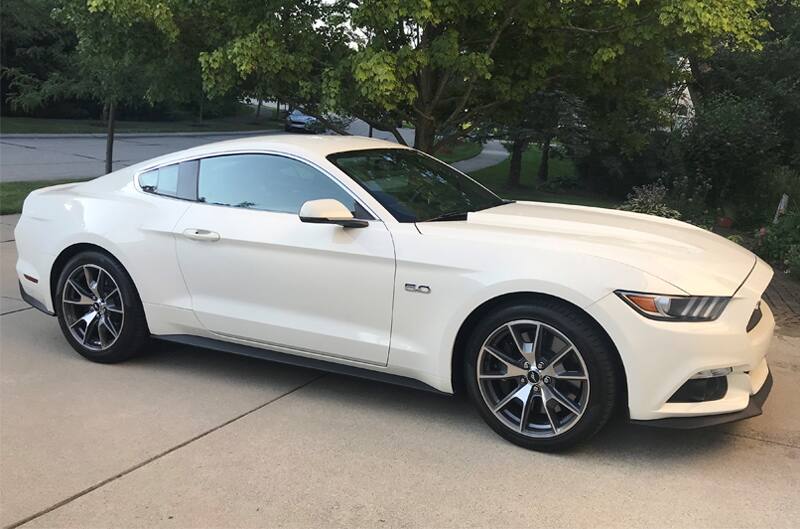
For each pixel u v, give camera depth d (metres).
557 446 3.42
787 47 16.86
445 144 8.24
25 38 20.64
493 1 6.16
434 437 3.67
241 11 6.80
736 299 3.27
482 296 3.46
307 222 3.76
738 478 3.26
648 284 3.20
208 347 4.36
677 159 15.84
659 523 2.89
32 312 5.86
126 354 4.65
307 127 12.19
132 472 3.26
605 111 8.73
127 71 9.59
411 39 6.80
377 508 2.99
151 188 4.62
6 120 29.14
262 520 2.89
